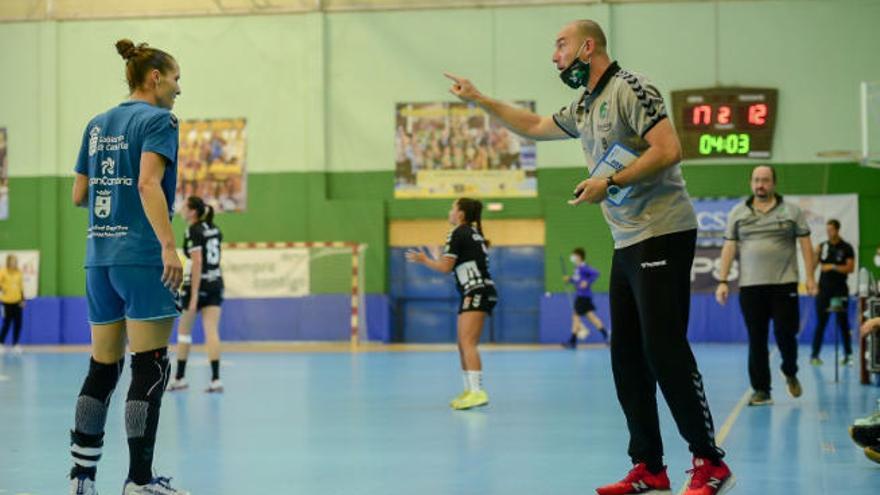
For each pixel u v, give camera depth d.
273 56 21.27
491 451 6.32
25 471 5.66
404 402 9.34
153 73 4.57
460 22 20.92
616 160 4.39
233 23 21.34
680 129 20.41
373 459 6.02
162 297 4.29
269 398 9.75
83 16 21.58
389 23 21.08
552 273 20.73
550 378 11.94
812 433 6.96
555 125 4.93
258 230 21.28
